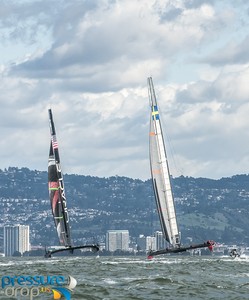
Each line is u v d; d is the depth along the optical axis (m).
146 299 141.62
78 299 139.38
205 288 158.62
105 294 146.25
